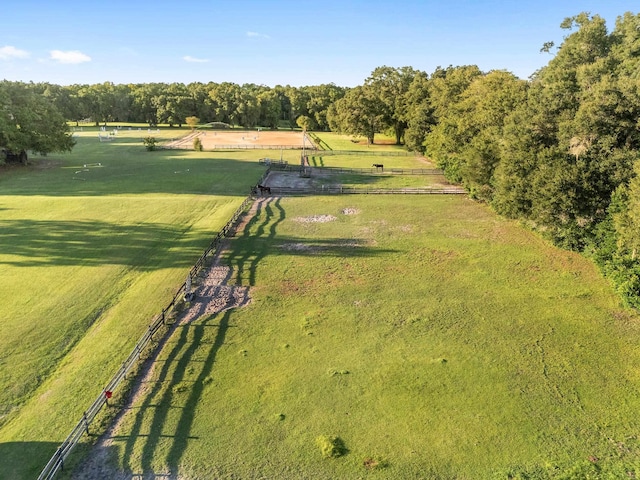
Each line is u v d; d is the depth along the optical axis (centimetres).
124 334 1875
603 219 2530
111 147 8325
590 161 2528
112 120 14325
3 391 1511
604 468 1205
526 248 2975
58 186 4694
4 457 1240
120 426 1364
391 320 2028
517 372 1656
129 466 1215
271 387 1554
